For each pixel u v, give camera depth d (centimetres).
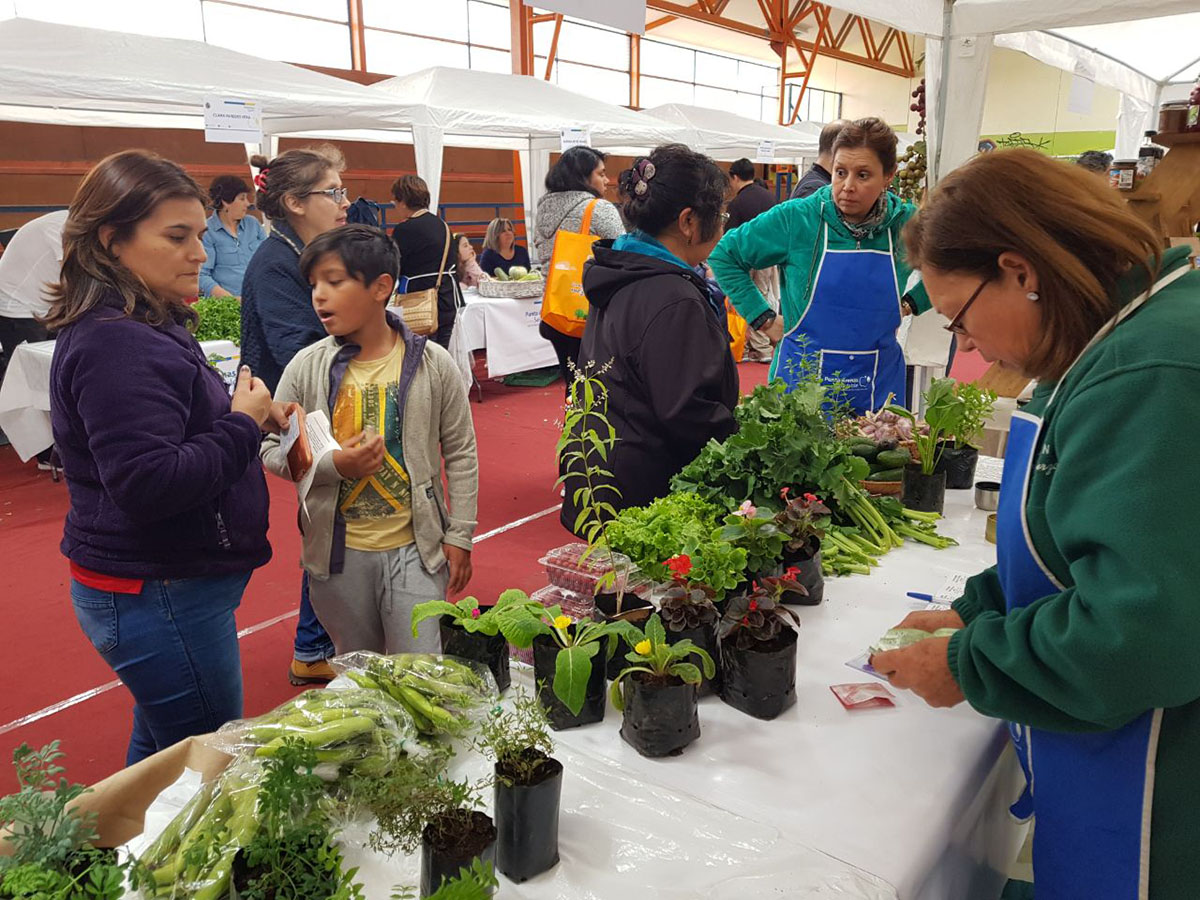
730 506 184
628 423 205
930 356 409
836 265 292
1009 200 99
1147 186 359
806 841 108
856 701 139
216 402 162
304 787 95
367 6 1273
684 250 210
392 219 1323
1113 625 87
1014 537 110
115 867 85
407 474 210
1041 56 650
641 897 99
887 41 2308
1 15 917
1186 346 89
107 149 1021
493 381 819
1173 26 589
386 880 102
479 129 732
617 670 142
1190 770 100
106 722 286
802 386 213
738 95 2055
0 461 580
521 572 402
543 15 1403
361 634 220
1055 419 102
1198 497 85
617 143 885
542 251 450
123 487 140
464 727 124
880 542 205
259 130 532
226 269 612
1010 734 137
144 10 1041
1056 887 117
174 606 159
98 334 141
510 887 102
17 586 388
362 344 210
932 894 112
